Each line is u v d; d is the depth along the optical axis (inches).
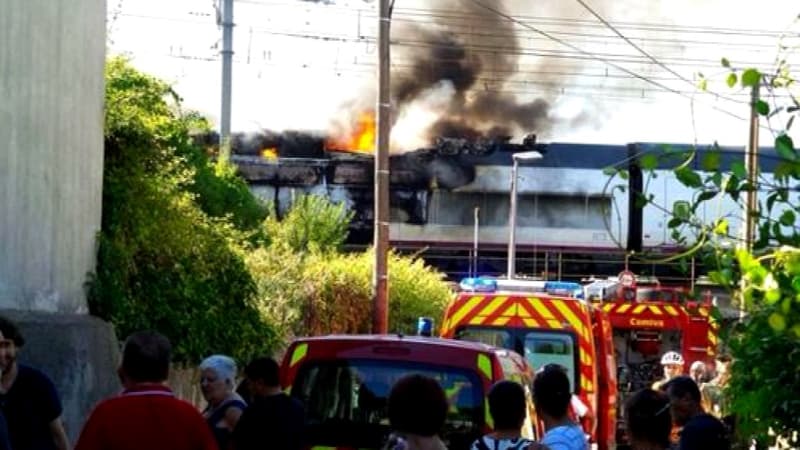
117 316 562.6
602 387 747.4
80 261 540.7
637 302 954.7
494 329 713.0
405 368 393.1
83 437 279.3
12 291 485.4
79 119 534.9
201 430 283.6
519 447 299.6
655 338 951.0
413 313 1362.0
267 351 729.6
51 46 506.9
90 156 549.0
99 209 565.6
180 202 658.2
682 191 690.8
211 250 691.4
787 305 210.7
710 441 278.1
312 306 1157.7
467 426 381.7
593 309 757.3
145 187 618.2
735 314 291.7
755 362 313.3
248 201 1151.6
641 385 943.7
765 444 326.0
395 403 248.7
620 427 874.8
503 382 305.7
